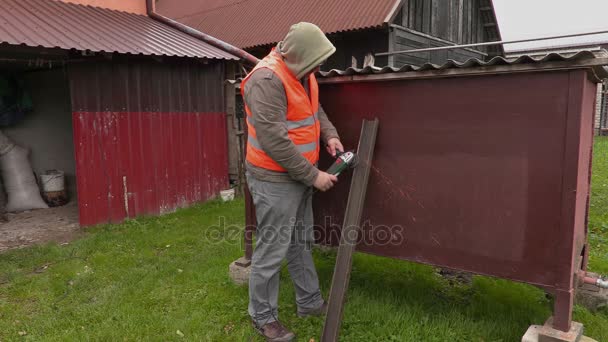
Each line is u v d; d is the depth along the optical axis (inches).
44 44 166.7
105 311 114.4
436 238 95.7
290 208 93.7
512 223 86.2
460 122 89.6
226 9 472.4
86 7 234.2
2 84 253.0
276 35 376.2
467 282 126.5
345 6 348.8
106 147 205.9
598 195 224.2
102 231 194.5
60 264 152.3
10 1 204.1
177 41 229.6
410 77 92.8
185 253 160.1
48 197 251.6
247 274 123.9
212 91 249.0
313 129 93.5
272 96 84.4
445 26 392.8
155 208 226.4
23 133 273.1
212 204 243.9
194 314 110.2
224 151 258.5
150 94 220.7
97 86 200.5
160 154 227.1
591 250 148.0
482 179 88.5
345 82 102.7
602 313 108.3
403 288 121.3
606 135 589.6
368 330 100.4
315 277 107.5
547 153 81.0
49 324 108.9
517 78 82.2
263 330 98.1
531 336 84.1
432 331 99.0
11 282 137.9
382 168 100.9
